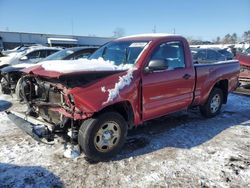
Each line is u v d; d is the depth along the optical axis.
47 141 4.09
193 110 7.35
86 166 4.10
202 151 4.71
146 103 4.68
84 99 3.86
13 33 47.56
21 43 48.41
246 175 3.94
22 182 3.62
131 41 5.24
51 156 4.37
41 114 4.62
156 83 4.76
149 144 4.96
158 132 5.60
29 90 4.77
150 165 4.18
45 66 4.39
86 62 4.63
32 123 4.39
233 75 7.08
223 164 4.25
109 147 4.27
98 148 4.15
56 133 4.25
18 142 4.89
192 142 5.11
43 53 12.46
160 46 4.94
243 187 3.65
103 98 4.00
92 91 3.93
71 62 4.56
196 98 5.85
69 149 4.37
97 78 4.05
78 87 3.86
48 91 4.36
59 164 4.13
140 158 4.41
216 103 6.75
